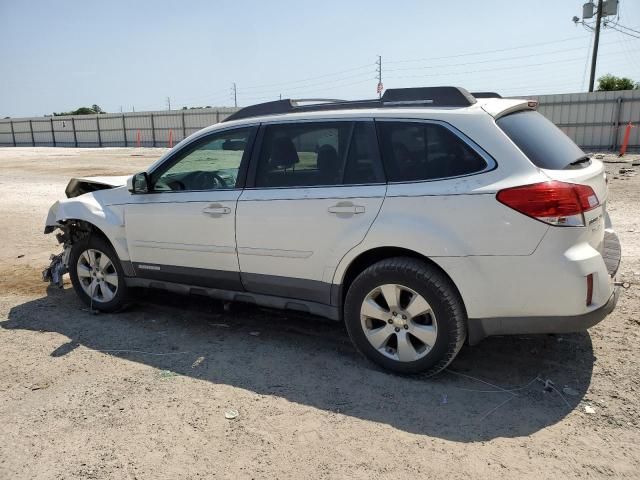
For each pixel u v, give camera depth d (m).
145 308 5.39
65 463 2.96
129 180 4.92
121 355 4.31
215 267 4.49
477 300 3.46
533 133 3.67
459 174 3.50
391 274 3.65
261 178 4.25
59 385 3.83
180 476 2.84
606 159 20.27
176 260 4.70
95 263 5.27
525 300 3.37
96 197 5.23
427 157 3.63
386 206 3.65
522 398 3.52
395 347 3.89
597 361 3.95
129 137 49.62
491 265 3.38
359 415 3.37
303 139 4.08
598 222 3.54
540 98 27.80
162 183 4.83
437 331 3.58
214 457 2.99
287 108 4.28
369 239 3.71
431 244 3.49
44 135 55.59
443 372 3.89
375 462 2.91
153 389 3.75
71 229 5.50
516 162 3.37
